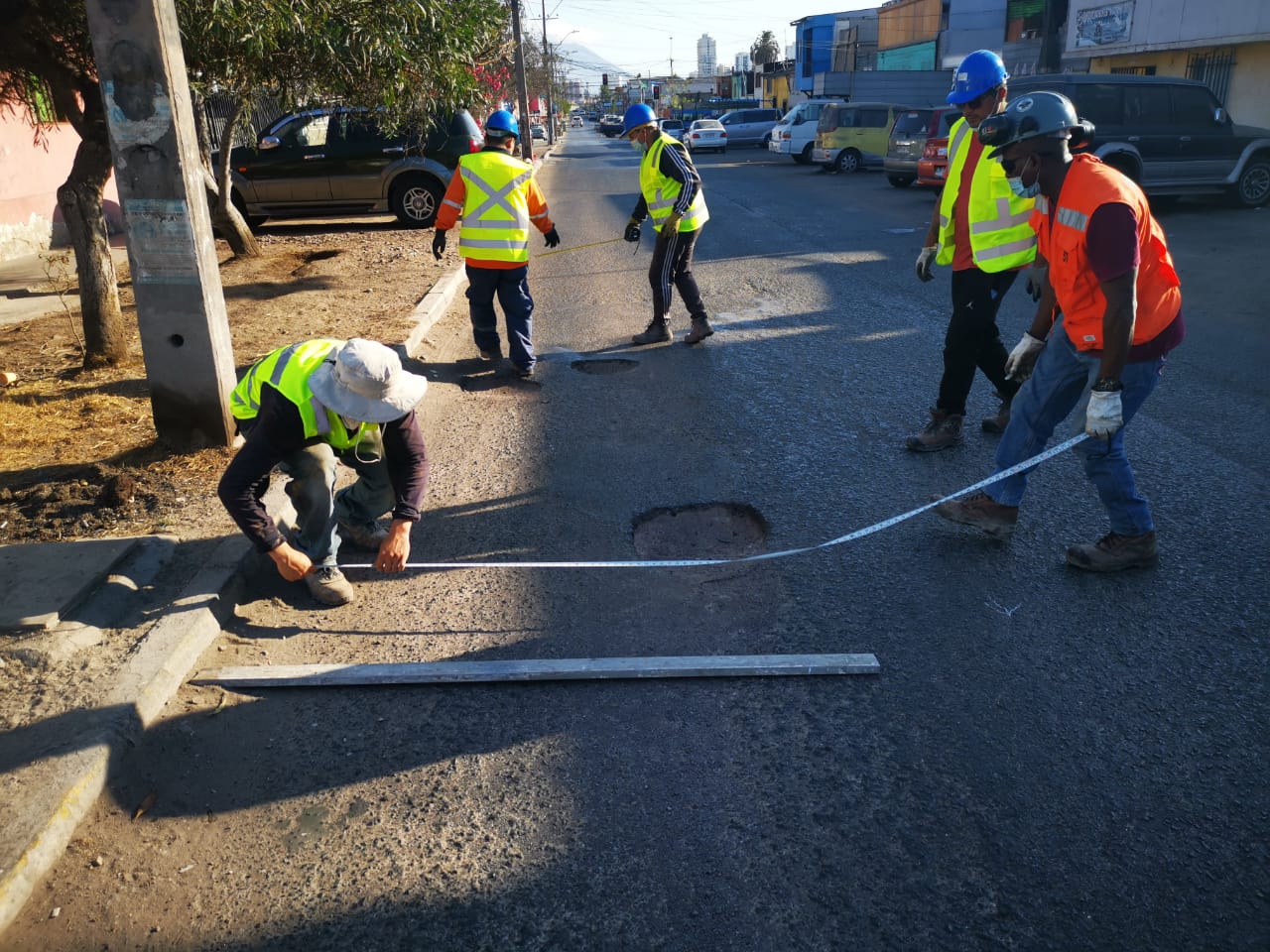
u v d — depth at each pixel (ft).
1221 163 45.44
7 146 39.65
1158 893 7.44
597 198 64.03
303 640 11.13
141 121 14.11
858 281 31.63
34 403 18.22
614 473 15.88
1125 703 9.69
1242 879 7.56
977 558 12.67
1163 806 8.32
